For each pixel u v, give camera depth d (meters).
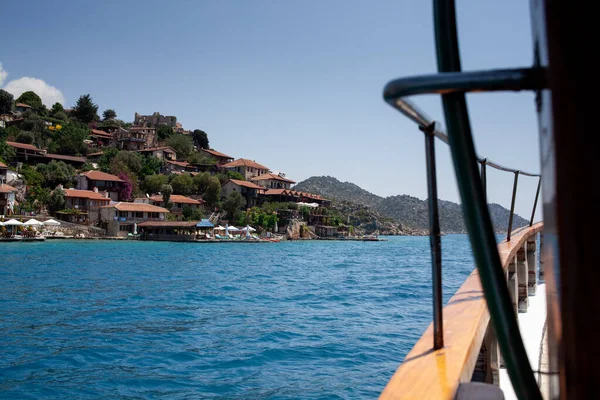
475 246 0.91
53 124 121.00
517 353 0.90
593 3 0.62
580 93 0.63
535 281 5.81
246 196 115.94
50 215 82.88
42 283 30.06
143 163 110.38
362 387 10.27
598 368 0.63
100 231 85.06
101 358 12.81
